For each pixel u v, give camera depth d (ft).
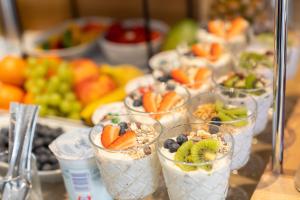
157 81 2.58
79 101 3.10
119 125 2.02
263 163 2.26
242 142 2.05
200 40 3.20
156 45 3.91
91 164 2.07
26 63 3.36
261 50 2.92
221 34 3.14
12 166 2.17
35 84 3.15
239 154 2.08
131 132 1.95
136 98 2.38
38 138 2.56
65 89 3.06
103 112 2.66
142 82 2.95
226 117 2.07
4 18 4.05
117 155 1.90
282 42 1.90
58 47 3.99
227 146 1.86
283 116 2.03
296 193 2.02
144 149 1.90
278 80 1.97
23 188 2.16
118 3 4.32
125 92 2.93
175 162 1.80
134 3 4.26
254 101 2.18
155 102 2.26
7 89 3.20
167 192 2.08
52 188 2.40
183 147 1.84
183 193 1.84
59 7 4.50
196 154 1.80
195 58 2.86
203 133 1.95
